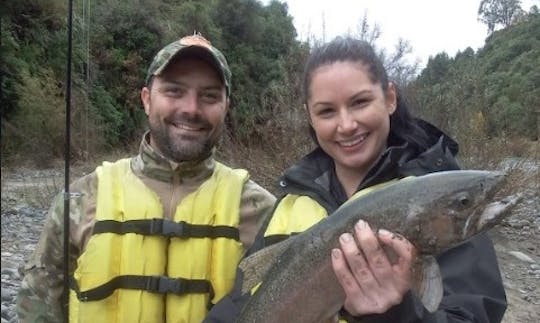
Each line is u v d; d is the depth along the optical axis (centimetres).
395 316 57
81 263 90
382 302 57
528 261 257
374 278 58
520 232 304
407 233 61
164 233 91
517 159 343
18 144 708
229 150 300
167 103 93
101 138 726
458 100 329
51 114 721
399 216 62
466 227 61
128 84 1006
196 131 94
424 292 60
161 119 94
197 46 92
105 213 92
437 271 61
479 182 62
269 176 283
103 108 902
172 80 93
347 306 61
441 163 72
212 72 94
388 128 76
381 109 73
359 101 72
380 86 73
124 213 92
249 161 290
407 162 72
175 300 89
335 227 65
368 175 73
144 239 91
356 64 72
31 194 420
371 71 73
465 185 62
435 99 327
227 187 95
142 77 1026
